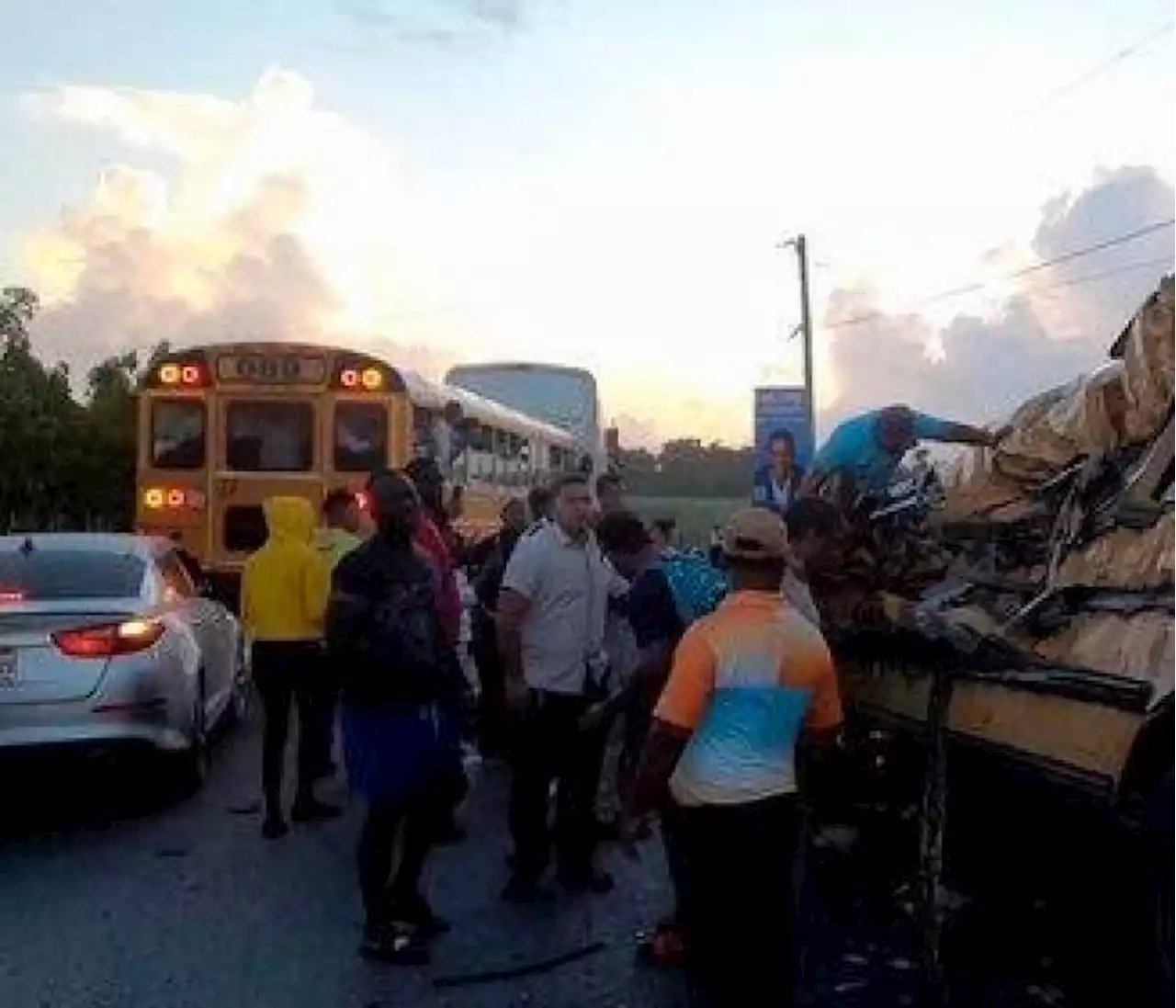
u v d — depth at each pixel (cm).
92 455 3212
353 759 727
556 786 903
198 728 1095
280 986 689
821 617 852
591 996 675
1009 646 709
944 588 867
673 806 520
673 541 1209
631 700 762
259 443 1828
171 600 1113
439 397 1977
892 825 839
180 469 1833
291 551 966
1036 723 635
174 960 725
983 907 753
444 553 906
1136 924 639
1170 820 570
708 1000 519
